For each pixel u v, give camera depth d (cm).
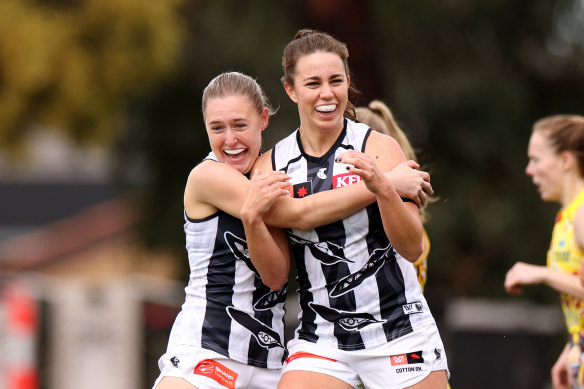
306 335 1538
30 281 3569
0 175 10056
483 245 5031
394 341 1491
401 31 4825
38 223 10006
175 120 5203
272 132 4641
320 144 1528
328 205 1469
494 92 4906
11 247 8669
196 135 5181
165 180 5297
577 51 5191
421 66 4884
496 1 4853
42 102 5053
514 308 3562
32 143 5516
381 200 1420
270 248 1490
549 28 5041
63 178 10481
